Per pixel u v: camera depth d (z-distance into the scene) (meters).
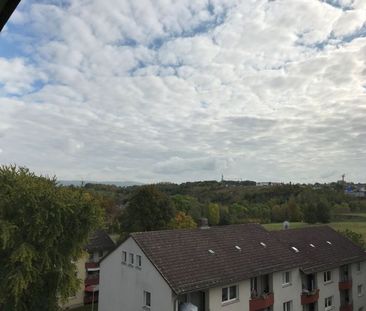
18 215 23.72
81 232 25.80
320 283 33.34
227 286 26.05
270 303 28.42
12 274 22.39
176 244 28.31
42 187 24.91
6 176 25.42
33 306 24.30
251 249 31.42
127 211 60.88
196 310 23.56
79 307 38.53
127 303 27.55
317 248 36.91
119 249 28.95
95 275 41.25
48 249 24.31
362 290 38.78
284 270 29.72
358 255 38.62
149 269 25.52
